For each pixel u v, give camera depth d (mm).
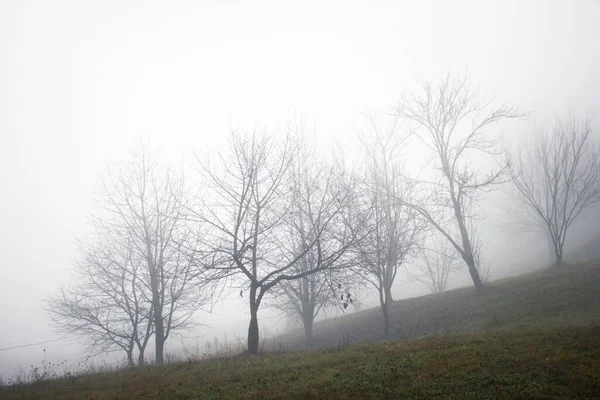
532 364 9117
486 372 8938
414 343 13352
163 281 20359
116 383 11711
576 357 9188
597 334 11172
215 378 10984
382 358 11328
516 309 18719
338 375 9984
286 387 9391
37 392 11445
